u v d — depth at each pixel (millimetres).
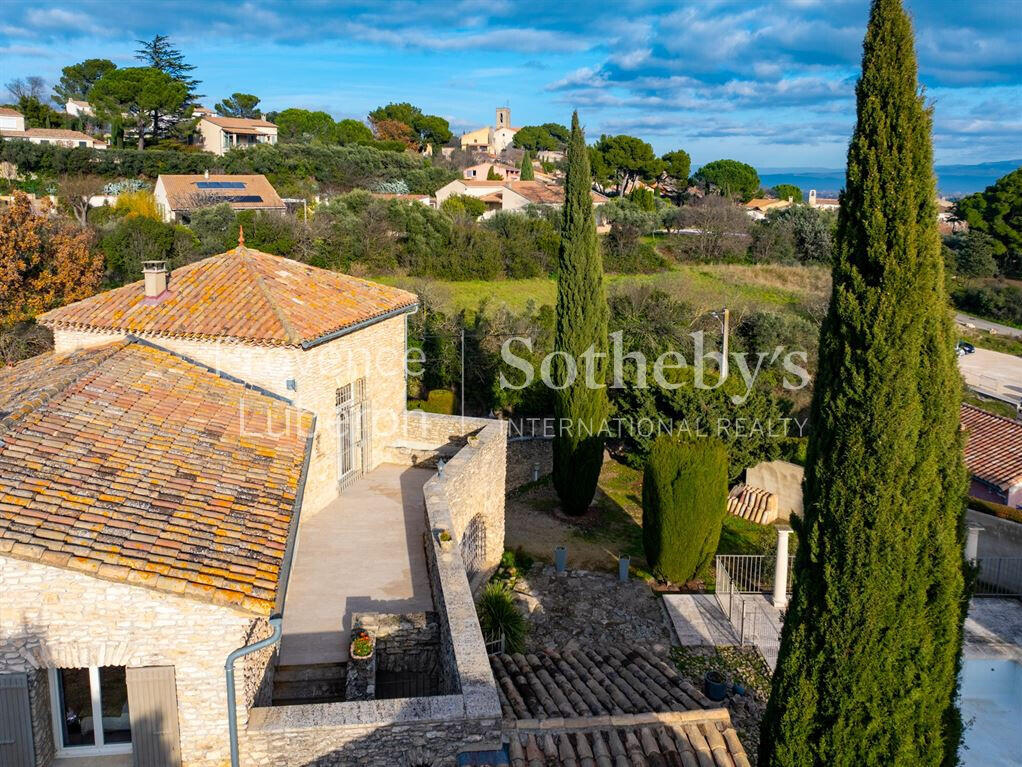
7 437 10180
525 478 29469
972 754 13531
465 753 9289
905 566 8625
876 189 8398
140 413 12367
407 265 51500
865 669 8812
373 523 16391
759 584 20906
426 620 12258
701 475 19938
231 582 8852
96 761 9164
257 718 9055
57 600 8453
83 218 54281
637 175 99125
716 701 15055
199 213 50375
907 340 8398
